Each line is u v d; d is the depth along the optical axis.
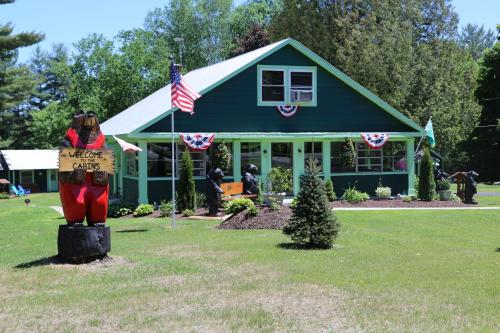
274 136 24.56
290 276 9.77
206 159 24.16
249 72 24.53
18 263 11.39
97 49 54.56
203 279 9.61
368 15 40.72
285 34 43.69
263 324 7.05
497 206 23.75
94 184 11.34
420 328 6.85
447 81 42.50
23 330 6.98
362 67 38.53
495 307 7.80
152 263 11.03
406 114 39.12
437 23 43.97
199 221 18.70
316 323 7.08
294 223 12.88
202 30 60.78
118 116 35.75
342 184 26.14
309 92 25.28
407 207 22.95
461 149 54.28
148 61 53.28
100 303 8.16
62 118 60.81
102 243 11.23
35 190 53.66
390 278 9.61
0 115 52.78
